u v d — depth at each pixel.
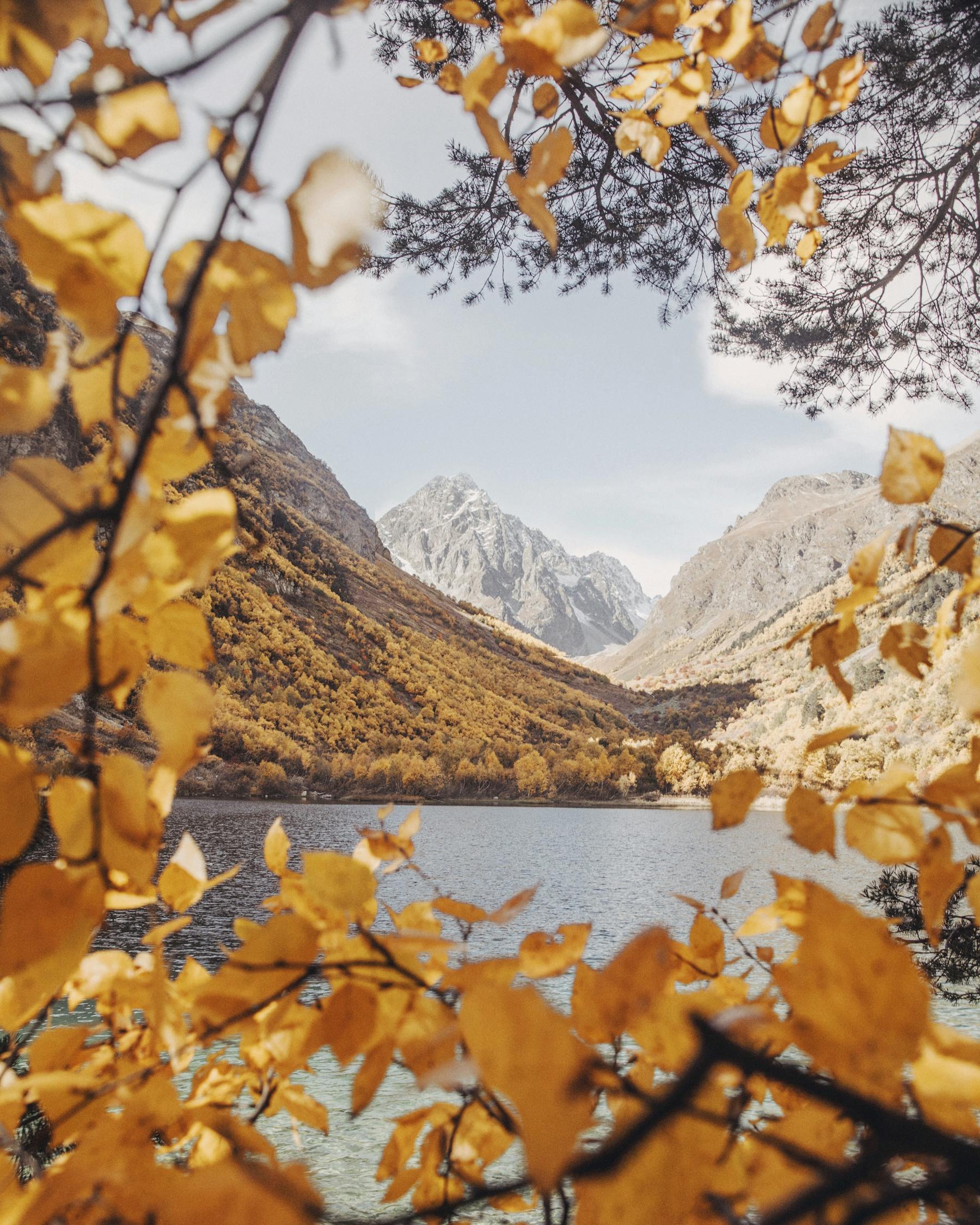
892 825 0.52
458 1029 0.42
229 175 0.35
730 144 3.29
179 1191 0.26
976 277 4.47
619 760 93.56
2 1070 0.55
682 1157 0.27
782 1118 0.43
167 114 0.35
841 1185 0.25
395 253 4.36
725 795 0.55
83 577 0.36
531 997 0.24
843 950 0.29
